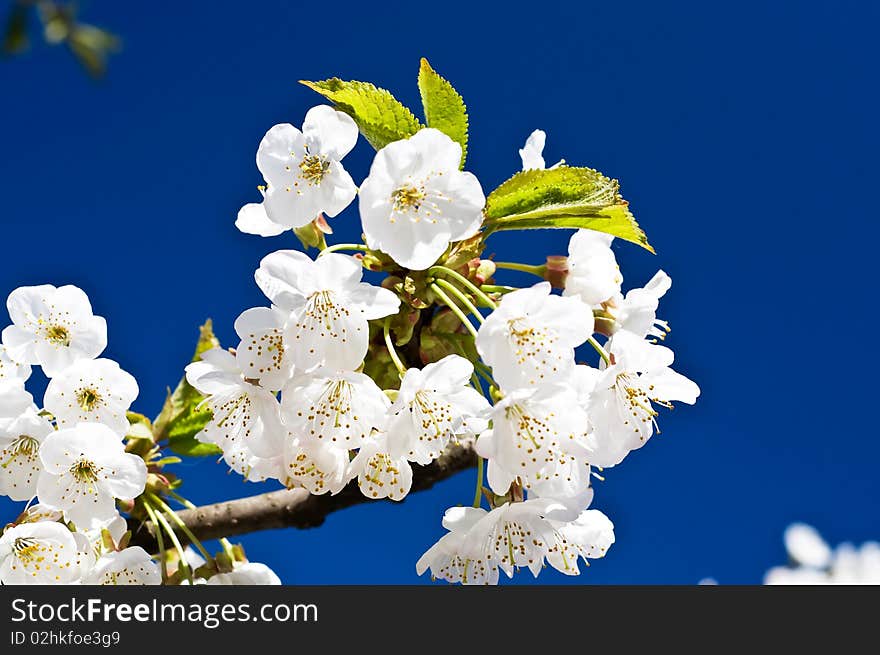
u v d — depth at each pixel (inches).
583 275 32.8
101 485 32.8
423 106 32.3
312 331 31.4
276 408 32.0
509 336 31.4
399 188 31.6
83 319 33.9
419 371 31.3
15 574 32.4
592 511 32.8
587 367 31.5
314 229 32.5
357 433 31.5
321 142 32.0
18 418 32.9
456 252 32.1
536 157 33.2
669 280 33.0
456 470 33.7
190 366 32.3
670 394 32.4
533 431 31.3
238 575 33.1
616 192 32.1
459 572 32.5
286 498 33.9
